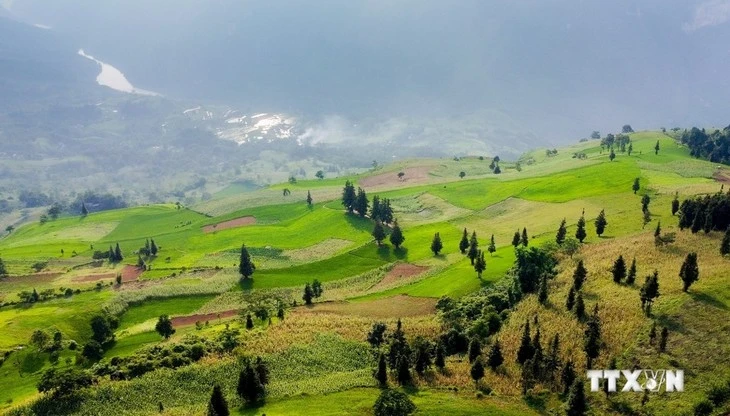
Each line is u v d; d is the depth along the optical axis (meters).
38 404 76.31
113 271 178.38
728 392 60.88
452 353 89.19
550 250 118.12
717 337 69.69
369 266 158.25
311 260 169.38
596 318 78.31
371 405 70.12
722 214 106.62
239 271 155.62
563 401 68.56
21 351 103.38
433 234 178.38
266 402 73.38
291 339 95.25
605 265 101.31
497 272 123.62
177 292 141.12
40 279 174.25
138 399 77.00
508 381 75.25
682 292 81.44
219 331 102.12
